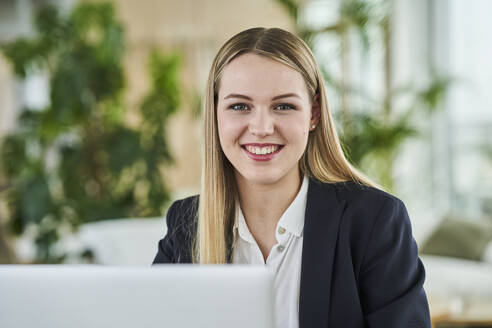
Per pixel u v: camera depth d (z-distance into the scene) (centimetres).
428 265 356
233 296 76
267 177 104
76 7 479
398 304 104
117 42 477
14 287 78
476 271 340
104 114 483
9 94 642
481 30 450
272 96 100
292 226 112
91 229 371
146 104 500
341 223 109
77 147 471
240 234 116
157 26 680
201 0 634
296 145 103
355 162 411
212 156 116
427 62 493
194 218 126
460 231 384
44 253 466
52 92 459
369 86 516
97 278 77
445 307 270
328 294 105
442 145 490
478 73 455
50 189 463
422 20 496
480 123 456
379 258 107
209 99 113
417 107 459
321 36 420
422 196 490
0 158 477
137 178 479
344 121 421
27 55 462
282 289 112
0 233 370
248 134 103
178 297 76
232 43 106
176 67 509
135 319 77
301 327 105
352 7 415
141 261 343
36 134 468
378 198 112
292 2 417
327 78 415
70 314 77
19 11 595
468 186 470
